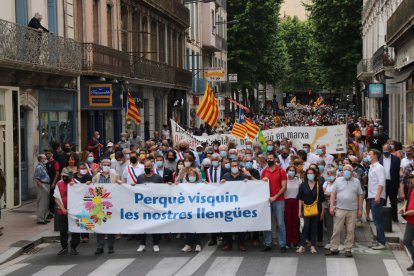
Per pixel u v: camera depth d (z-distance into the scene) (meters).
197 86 51.31
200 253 14.12
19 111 20.81
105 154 22.67
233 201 14.30
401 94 34.66
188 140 23.05
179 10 45.09
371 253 13.95
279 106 105.88
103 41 30.38
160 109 41.88
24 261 13.85
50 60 22.50
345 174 13.52
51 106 24.09
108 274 12.20
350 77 59.94
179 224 14.36
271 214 14.74
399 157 16.89
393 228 16.12
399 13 28.19
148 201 14.38
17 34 20.19
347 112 74.31
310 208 13.84
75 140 26.47
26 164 22.39
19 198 20.78
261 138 20.62
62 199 14.38
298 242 14.62
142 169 16.22
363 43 56.75
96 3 29.97
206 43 55.44
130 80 32.75
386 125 43.25
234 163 14.51
